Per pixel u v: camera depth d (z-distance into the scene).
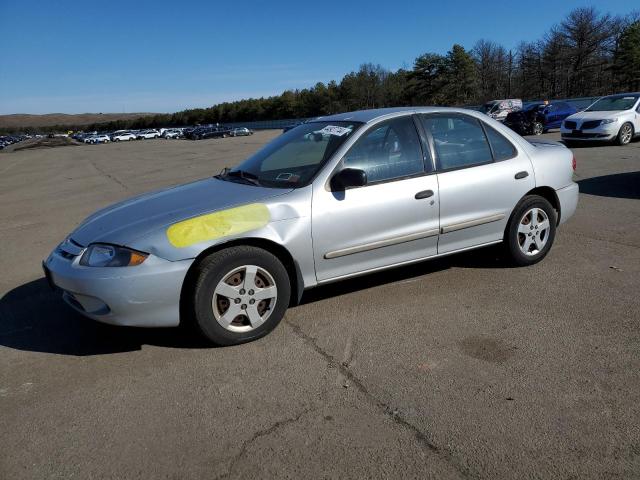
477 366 3.18
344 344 3.54
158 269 3.26
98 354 3.56
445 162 4.27
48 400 3.02
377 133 4.03
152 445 2.58
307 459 2.43
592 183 8.97
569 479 2.23
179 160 23.20
